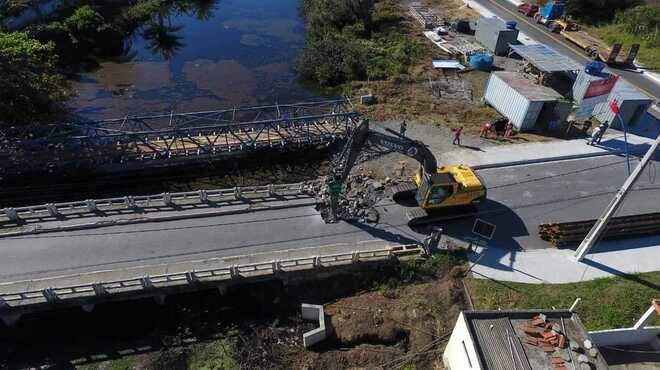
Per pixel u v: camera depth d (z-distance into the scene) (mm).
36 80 34281
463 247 26641
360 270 25000
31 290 22266
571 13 60906
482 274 25188
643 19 55281
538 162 34125
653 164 34656
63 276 23062
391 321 23031
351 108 36594
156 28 56125
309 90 44656
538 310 19656
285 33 56844
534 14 60156
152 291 22891
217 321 23750
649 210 30422
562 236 26922
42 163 31328
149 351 22344
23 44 32812
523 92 36688
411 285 24672
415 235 27344
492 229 27125
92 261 24500
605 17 59625
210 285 23453
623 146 36219
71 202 28641
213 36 55531
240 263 24312
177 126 34344
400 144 25531
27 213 27000
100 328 23375
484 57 46844
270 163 34625
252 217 27891
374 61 47281
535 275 25281
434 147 35000
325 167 34312
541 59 43094
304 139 34938
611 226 27547
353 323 22969
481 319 19281
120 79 45812
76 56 48812
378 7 60469
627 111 37500
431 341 22406
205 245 25781
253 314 24094
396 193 29109
